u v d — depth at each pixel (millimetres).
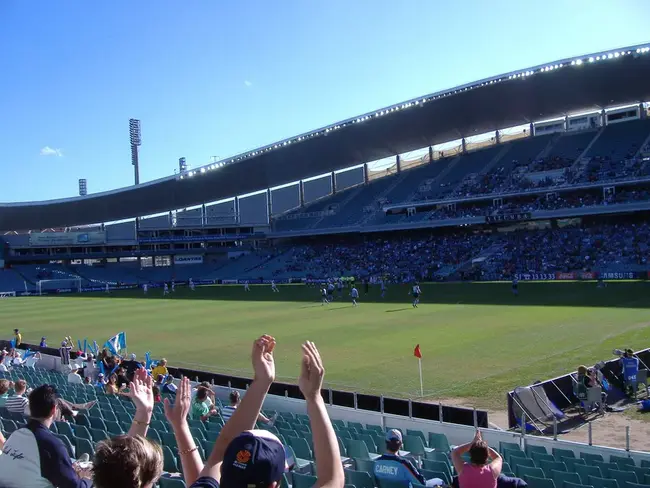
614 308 35844
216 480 2965
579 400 16734
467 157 83812
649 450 13180
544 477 9445
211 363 26766
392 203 82000
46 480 4695
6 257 99000
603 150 69062
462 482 6027
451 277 65500
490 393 18531
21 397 11859
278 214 99562
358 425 14219
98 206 93375
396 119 69188
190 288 81375
